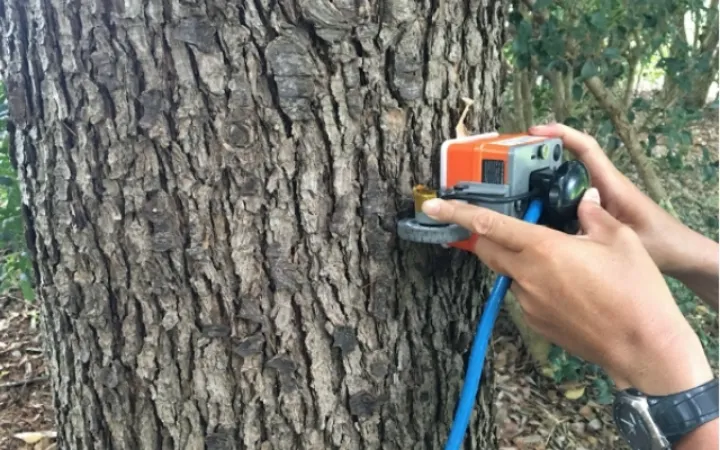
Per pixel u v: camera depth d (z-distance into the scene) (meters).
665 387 0.88
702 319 3.16
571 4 2.56
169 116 1.04
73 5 1.02
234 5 0.99
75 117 1.07
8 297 3.38
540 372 3.04
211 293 1.11
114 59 1.03
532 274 0.93
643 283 0.89
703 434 0.87
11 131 1.23
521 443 2.66
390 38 1.04
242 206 1.07
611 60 2.63
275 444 1.19
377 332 1.17
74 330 1.21
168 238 1.09
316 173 1.07
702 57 2.71
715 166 3.03
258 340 1.13
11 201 2.01
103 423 1.24
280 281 1.11
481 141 1.06
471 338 1.28
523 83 2.96
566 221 1.04
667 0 2.44
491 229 0.94
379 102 1.07
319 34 1.00
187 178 1.06
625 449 2.65
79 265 1.15
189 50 1.00
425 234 1.02
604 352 0.92
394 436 1.23
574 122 2.81
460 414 1.10
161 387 1.17
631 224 1.25
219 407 1.17
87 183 1.10
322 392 1.17
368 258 1.13
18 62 1.12
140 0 0.99
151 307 1.13
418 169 1.12
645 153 2.95
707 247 1.25
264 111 1.03
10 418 2.68
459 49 1.13
